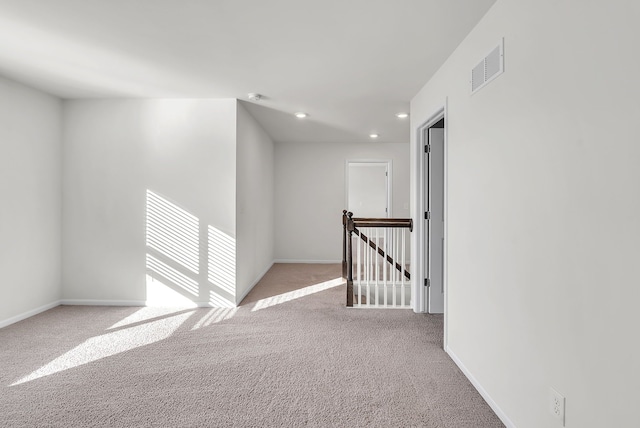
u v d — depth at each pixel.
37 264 4.09
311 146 7.60
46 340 3.30
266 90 4.06
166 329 3.61
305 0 2.28
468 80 2.66
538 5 1.76
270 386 2.48
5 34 2.74
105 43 2.90
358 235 4.50
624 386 1.25
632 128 1.21
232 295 4.41
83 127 4.41
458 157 2.85
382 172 10.45
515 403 1.97
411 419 2.11
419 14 2.42
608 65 1.31
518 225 1.94
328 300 4.73
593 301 1.39
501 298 2.13
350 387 2.47
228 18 2.51
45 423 2.04
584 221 1.44
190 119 4.40
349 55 3.10
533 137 1.80
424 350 3.12
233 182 4.39
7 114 3.69
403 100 4.41
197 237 4.40
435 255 4.15
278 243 7.63
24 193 3.90
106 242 4.43
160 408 2.20
